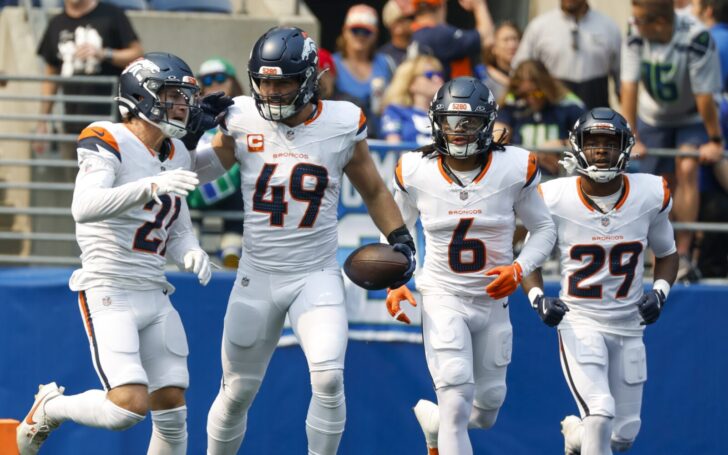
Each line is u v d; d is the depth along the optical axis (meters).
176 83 18.28
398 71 26.89
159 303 18.97
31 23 31.81
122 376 18.08
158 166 18.72
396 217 20.14
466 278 20.31
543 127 26.20
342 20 41.31
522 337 24.41
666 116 27.41
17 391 23.75
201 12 33.84
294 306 19.55
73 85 27.55
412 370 24.27
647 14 26.80
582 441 21.11
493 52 29.89
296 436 24.23
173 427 19.02
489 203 20.12
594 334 21.11
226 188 24.56
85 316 18.64
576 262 21.22
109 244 18.47
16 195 27.03
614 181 21.14
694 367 24.58
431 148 20.48
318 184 19.42
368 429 24.22
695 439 24.61
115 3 32.59
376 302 24.22
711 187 26.97
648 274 27.58
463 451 19.86
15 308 23.73
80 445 23.95
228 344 20.12
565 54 28.83
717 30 29.30
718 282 25.73
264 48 18.69
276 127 19.42
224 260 24.77
